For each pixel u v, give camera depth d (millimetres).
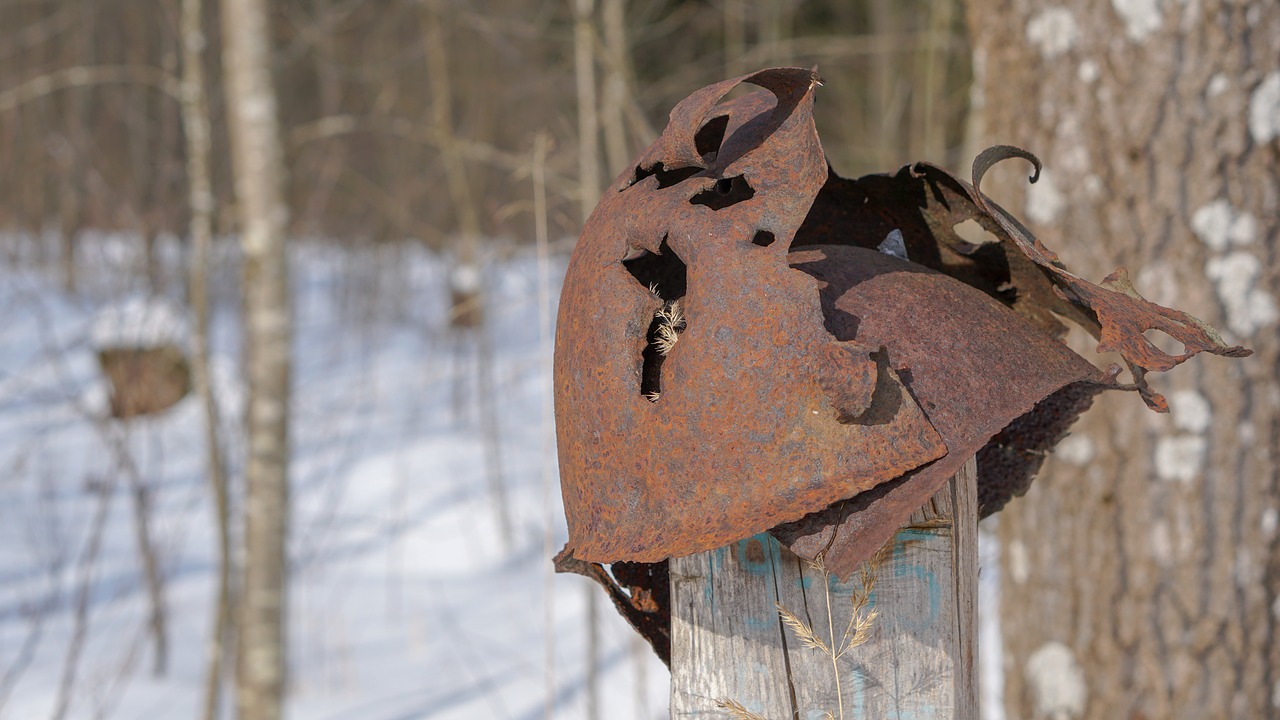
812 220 1715
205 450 6312
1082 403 1649
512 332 11680
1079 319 1600
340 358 11320
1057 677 2881
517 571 7332
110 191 6973
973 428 1212
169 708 5168
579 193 4734
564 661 5676
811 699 1386
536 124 7902
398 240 12430
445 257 11344
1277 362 2621
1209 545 2670
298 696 5379
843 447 1177
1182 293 2684
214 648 4871
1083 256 2803
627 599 1558
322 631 6320
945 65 7988
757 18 9852
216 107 8469
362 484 8383
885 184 1586
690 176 1439
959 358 1268
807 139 1275
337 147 10219
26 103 11188
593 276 1353
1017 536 2979
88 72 5398
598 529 1320
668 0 9906
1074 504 2842
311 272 15984
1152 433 2713
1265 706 2648
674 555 1204
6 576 6289
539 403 10164
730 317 1212
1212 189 2643
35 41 11227
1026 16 2885
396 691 5438
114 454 5309
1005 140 2965
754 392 1195
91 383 7910
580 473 1360
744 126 1396
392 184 10516
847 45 9953
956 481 1423
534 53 8195
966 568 1437
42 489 6262
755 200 1259
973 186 1361
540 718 4965
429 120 9242
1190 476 2678
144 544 5566
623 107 5012
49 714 4828
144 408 5598
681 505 1223
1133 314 1256
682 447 1225
